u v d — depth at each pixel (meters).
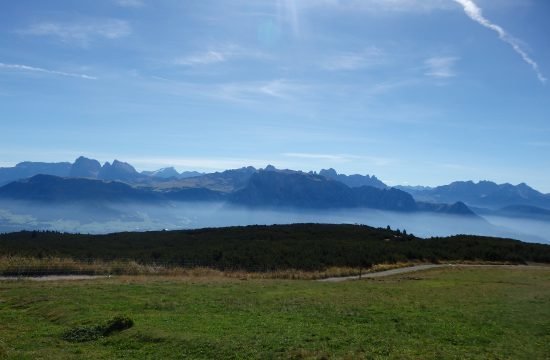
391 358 20.16
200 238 102.56
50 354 21.52
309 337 23.30
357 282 51.41
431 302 34.44
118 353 21.62
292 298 35.34
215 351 21.33
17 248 71.94
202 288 41.22
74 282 46.06
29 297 34.91
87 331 24.84
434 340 23.23
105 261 65.69
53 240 88.31
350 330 24.97
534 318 28.81
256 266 70.88
